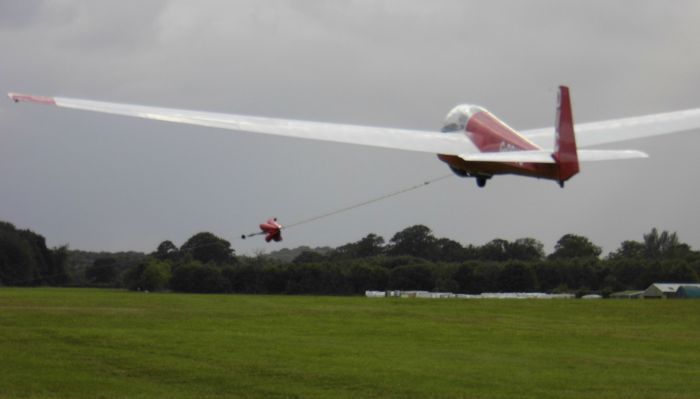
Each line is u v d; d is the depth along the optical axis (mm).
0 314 66625
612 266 149875
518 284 147500
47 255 154125
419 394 42531
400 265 151625
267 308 76625
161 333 58281
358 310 76062
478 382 44938
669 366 50875
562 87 57469
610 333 64938
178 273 136625
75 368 47438
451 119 68875
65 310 69812
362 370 47000
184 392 42938
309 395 42219
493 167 63906
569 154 57500
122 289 135875
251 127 59719
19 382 44531
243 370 46781
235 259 152125
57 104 54938
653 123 65812
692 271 147000
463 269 148625
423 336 60750
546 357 53000
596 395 42719
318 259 169000
